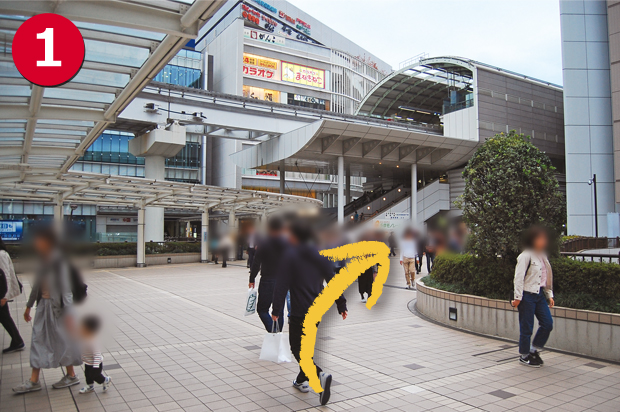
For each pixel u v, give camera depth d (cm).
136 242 2378
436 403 457
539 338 587
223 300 1143
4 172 1406
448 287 870
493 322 752
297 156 3341
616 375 547
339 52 7262
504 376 545
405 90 4388
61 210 1922
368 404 454
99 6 534
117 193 1972
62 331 478
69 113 888
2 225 2028
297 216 529
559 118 4253
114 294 1251
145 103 2886
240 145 5316
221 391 489
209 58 5462
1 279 602
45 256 466
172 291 1316
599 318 622
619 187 2859
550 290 606
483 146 799
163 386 505
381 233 813
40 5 511
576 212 2958
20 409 439
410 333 775
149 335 757
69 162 1348
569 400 466
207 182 5550
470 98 3762
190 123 3119
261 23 6350
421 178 4769
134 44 652
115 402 457
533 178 720
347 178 4375
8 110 823
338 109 7088
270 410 437
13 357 627
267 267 616
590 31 3009
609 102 2970
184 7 572
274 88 6209
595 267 662
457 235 941
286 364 592
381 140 3209
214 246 2366
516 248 714
